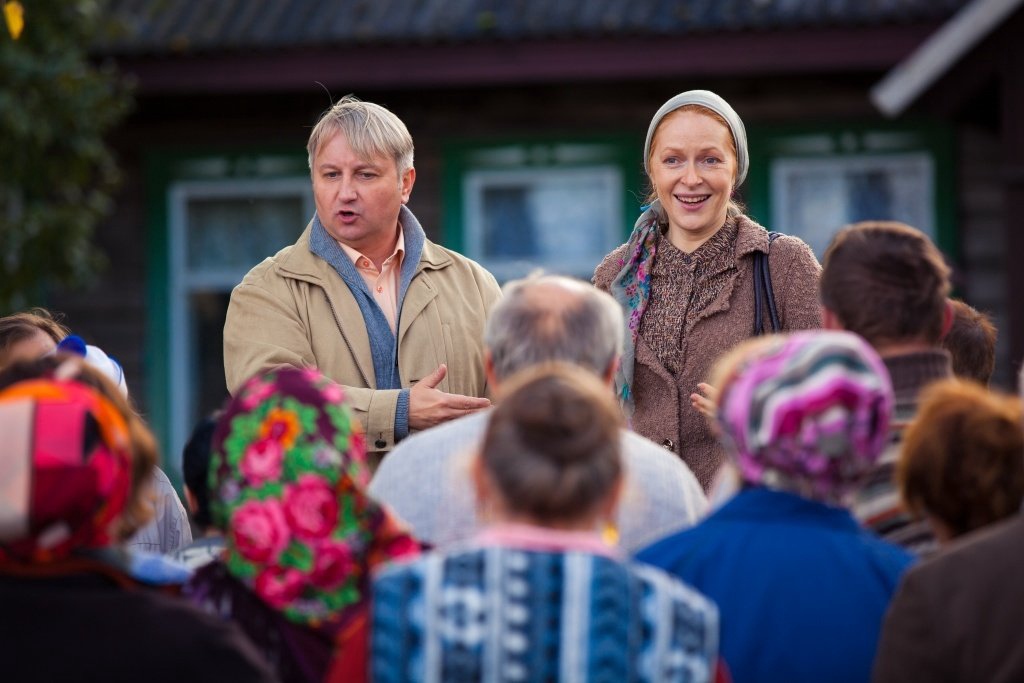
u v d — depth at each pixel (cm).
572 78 1750
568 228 1859
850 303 562
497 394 550
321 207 783
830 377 465
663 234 792
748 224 776
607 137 1848
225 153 1905
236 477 491
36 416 426
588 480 422
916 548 539
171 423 1908
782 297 757
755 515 482
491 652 412
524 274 1789
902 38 1689
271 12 1809
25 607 422
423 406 733
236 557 498
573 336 538
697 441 755
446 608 416
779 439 469
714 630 430
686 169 762
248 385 504
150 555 500
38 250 1577
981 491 499
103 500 431
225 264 1912
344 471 489
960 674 450
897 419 552
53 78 1545
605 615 415
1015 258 1546
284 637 488
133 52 1758
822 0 1722
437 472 559
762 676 468
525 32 1716
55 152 1619
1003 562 454
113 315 1917
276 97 1894
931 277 563
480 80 1758
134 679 416
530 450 423
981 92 1578
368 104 796
